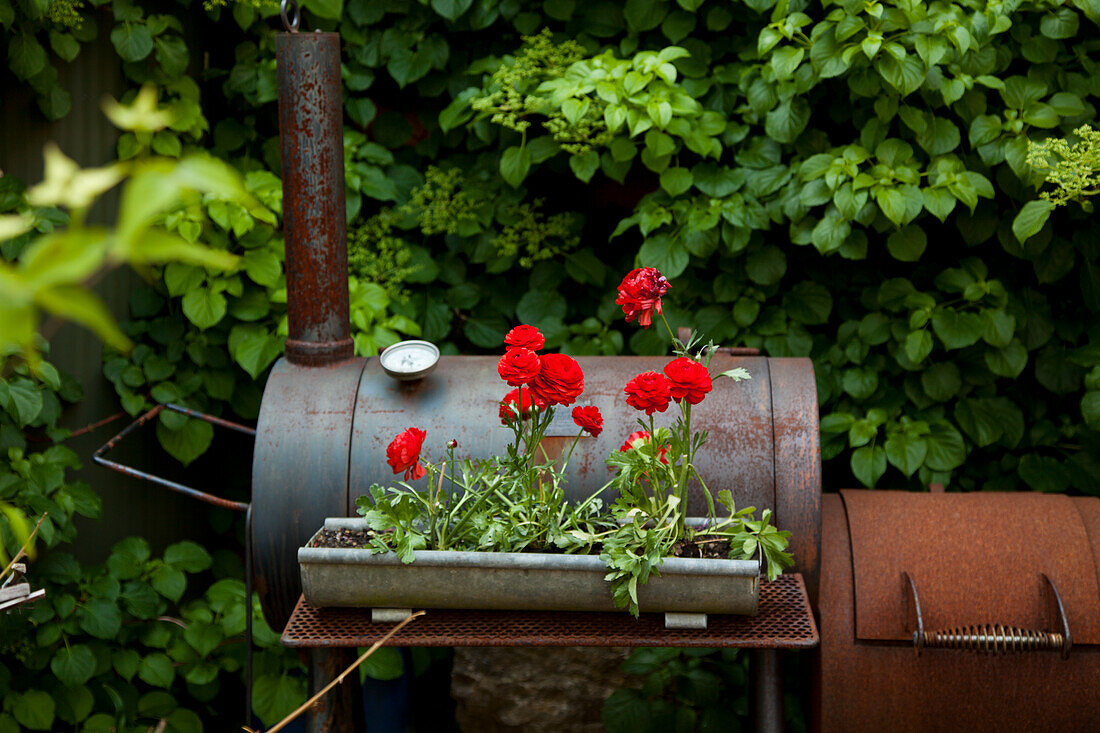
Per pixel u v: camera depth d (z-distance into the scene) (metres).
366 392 2.02
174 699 2.68
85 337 2.68
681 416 1.93
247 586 1.98
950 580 1.91
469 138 3.02
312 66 2.03
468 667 2.60
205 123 2.85
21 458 2.41
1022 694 1.86
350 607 1.68
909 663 1.88
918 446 2.61
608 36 2.92
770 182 2.63
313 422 1.97
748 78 2.68
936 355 2.69
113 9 2.66
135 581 2.66
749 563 1.52
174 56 2.74
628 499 1.65
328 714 1.82
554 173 3.02
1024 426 2.78
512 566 1.57
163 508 2.97
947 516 2.01
